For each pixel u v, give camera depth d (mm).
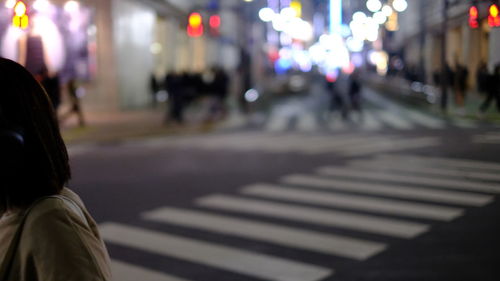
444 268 4922
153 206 7957
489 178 4703
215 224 6895
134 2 28609
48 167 1526
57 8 22938
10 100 1510
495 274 4699
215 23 27984
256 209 7602
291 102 36625
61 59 23516
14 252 1426
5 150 1395
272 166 11117
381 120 20047
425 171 8312
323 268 5203
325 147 13703
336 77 24203
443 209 6629
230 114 26781
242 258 5582
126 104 27328
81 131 18453
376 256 5422
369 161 10969
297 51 82000
